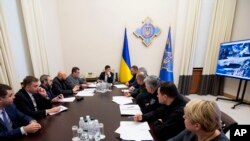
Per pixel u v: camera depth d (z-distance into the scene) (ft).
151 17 14.07
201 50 14.94
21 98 5.73
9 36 8.41
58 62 13.02
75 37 13.62
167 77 14.14
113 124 4.55
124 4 13.67
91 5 13.38
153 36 14.37
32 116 5.25
